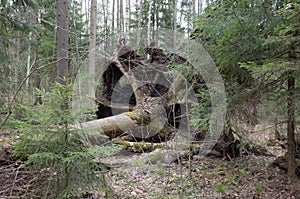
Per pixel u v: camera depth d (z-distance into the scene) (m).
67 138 3.24
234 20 3.78
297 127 4.36
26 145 3.15
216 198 3.95
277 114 4.17
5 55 5.40
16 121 3.11
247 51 3.74
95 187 3.52
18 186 3.28
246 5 3.66
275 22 3.55
